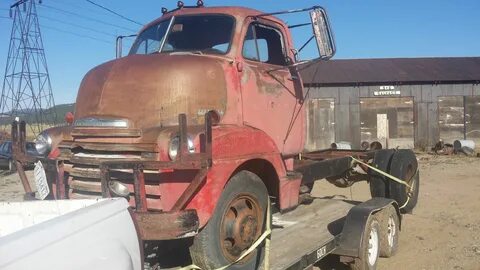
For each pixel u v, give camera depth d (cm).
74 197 443
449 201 1098
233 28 518
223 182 409
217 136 411
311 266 503
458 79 2886
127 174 407
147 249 444
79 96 489
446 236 806
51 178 468
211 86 468
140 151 405
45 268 211
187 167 371
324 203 800
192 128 415
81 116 474
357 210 606
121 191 401
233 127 452
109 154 421
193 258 414
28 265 203
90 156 428
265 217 466
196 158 372
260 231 458
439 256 701
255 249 454
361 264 569
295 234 591
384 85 2906
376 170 769
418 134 2912
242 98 499
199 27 534
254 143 453
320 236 580
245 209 442
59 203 318
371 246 612
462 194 1186
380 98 2912
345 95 2911
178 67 457
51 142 467
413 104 2911
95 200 312
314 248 521
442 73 2964
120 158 415
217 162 404
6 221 328
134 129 422
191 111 450
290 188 518
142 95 450
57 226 228
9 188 1470
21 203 326
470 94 2912
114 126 432
